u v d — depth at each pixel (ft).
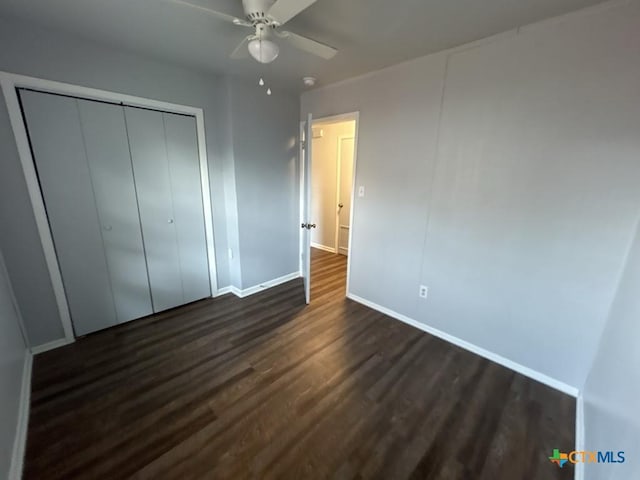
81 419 5.26
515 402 5.85
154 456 4.61
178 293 9.54
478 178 6.77
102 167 7.40
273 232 11.20
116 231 7.90
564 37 5.29
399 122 8.02
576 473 4.45
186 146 8.83
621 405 3.56
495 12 5.24
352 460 4.60
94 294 7.80
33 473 4.34
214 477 4.32
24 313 6.77
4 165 6.16
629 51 4.75
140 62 7.52
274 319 8.97
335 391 6.04
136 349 7.34
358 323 8.82
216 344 7.62
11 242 6.41
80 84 6.74
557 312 6.08
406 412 5.55
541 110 5.72
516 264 6.49
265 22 4.45
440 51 6.89
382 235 9.06
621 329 4.34
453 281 7.63
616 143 5.04
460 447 4.86
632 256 4.76
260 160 10.14
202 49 7.06
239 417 5.36
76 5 5.20
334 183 16.12
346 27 5.84
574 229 5.65
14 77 5.98
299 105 11.02
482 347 7.33
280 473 4.39
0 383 4.44
